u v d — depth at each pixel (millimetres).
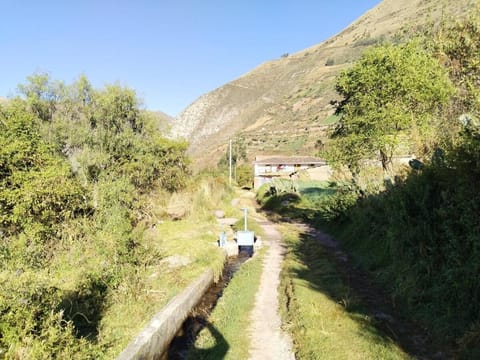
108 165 15406
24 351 4148
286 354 5379
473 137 5711
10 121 10477
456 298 5766
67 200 10281
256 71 173125
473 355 4711
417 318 6137
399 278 7434
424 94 12539
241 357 5301
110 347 5145
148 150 17344
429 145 9531
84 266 8039
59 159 11797
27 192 9227
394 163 14352
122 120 17062
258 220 20922
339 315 6484
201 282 8500
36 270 7668
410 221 7523
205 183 23141
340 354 5129
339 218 15367
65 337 4598
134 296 7156
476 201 5621
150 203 15195
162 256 10227
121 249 8742
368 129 14047
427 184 7141
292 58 173000
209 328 6453
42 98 15570
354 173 15414
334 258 10852
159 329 5617
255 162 50656
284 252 12539
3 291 4578
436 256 6609
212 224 16562
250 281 9133
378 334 5703
